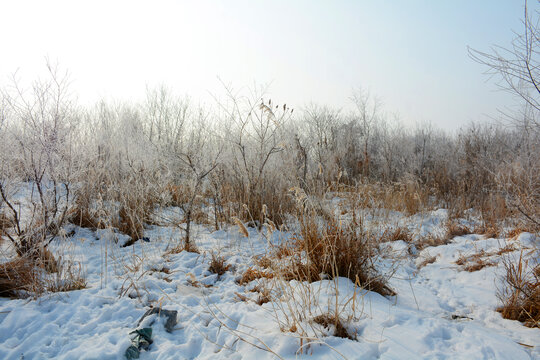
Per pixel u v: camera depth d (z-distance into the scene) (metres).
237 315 3.76
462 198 9.88
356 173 13.67
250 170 8.23
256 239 6.94
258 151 8.40
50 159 5.06
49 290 4.30
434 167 13.85
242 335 3.26
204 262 5.62
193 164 7.61
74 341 3.30
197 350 3.26
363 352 2.86
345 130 15.95
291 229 6.35
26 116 5.03
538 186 5.76
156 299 4.24
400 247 6.59
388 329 3.19
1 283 4.11
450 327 3.27
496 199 8.37
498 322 3.80
